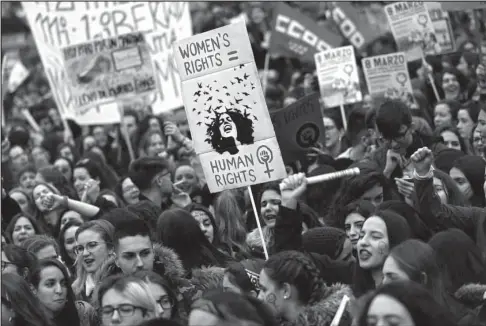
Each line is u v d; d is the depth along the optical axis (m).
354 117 18.19
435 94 22.50
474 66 22.45
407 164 13.91
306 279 9.03
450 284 9.43
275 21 25.66
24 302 10.07
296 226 11.12
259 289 9.90
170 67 24.00
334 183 15.05
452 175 13.51
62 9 24.06
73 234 14.59
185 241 11.59
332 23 30.11
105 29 24.06
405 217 10.89
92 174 20.36
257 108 11.84
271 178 11.84
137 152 24.81
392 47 26.86
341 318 9.02
